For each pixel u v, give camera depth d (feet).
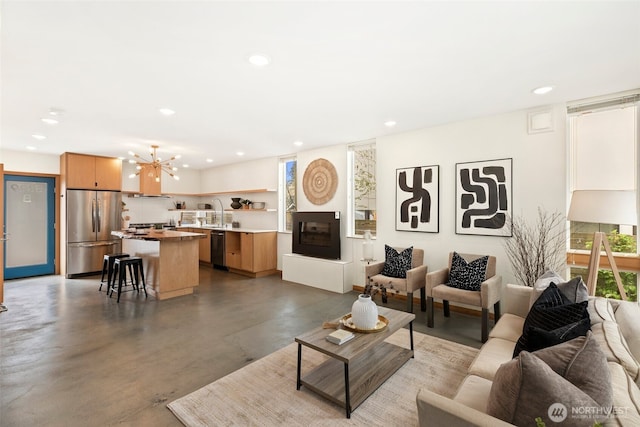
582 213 8.62
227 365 8.62
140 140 16.48
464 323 11.93
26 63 7.84
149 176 19.34
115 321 11.98
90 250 20.20
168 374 8.13
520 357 3.71
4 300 14.79
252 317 12.52
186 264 15.94
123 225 22.58
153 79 8.84
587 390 3.58
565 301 6.70
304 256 18.69
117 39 6.79
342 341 7.00
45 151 19.30
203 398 7.08
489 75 8.75
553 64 8.11
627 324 6.00
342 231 17.54
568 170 11.14
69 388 7.47
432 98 10.55
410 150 14.67
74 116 12.20
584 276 11.16
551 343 4.77
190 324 11.69
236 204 23.39
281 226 21.57
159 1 5.54
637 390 3.92
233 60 7.79
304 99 10.54
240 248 21.91
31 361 8.77
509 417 3.66
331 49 7.29
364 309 7.67
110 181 21.09
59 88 9.41
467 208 12.99
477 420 3.56
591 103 10.59
